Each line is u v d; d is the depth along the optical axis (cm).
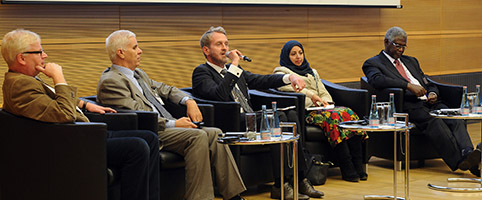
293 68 530
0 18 445
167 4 525
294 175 371
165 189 375
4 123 321
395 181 422
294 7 631
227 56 456
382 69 566
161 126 383
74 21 483
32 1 454
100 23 497
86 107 367
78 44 486
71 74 484
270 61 616
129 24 514
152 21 528
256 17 602
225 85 442
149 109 403
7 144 322
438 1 790
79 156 316
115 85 391
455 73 819
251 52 600
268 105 483
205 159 373
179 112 433
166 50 538
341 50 680
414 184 495
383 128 400
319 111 505
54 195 319
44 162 318
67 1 470
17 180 323
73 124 316
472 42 840
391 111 414
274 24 617
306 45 647
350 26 687
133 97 397
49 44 471
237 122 427
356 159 512
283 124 375
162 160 370
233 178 387
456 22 816
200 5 547
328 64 669
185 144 375
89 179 317
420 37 771
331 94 548
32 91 319
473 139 703
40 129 317
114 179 335
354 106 530
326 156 510
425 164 583
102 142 319
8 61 328
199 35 561
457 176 525
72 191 317
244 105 465
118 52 404
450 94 570
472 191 462
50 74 329
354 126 412
